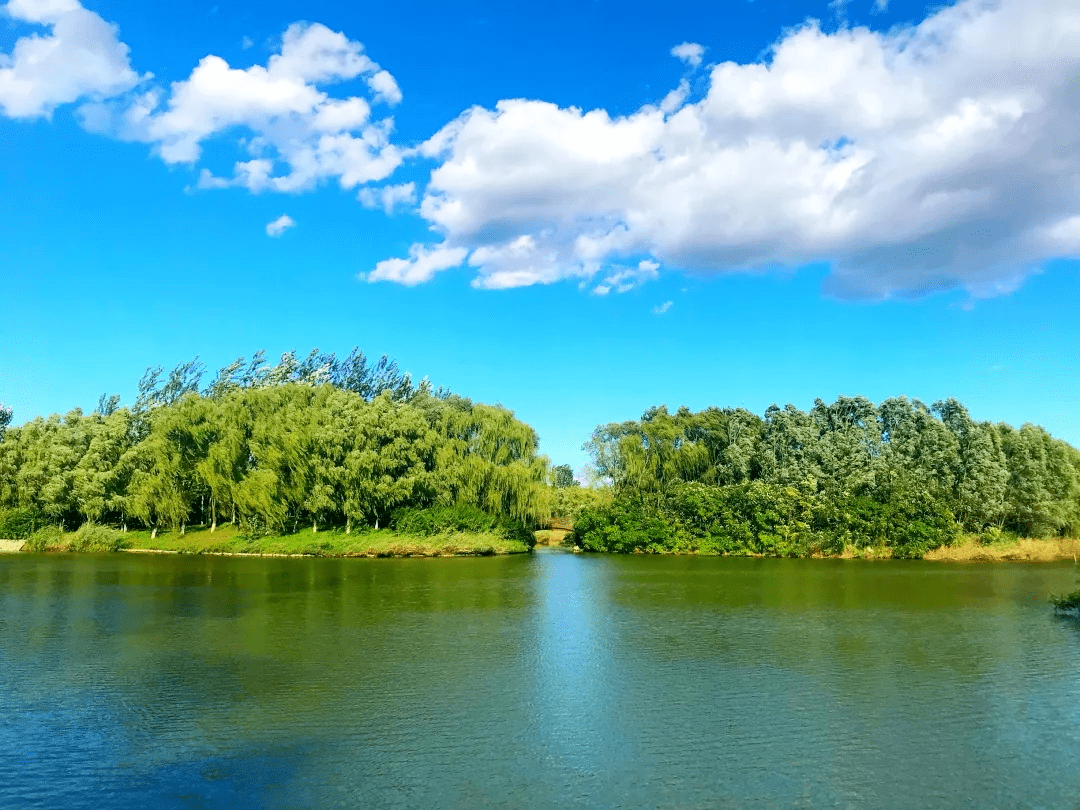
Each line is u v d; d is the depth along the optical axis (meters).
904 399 86.12
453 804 13.36
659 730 17.08
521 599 37.59
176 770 14.94
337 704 19.03
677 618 31.52
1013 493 69.88
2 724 17.64
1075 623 30.06
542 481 74.88
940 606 34.88
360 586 43.50
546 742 16.34
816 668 22.53
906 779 14.36
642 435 80.88
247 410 77.12
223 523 83.06
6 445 82.38
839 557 64.81
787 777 14.48
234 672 22.19
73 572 52.47
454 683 20.97
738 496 70.69
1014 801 13.43
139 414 90.62
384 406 74.81
